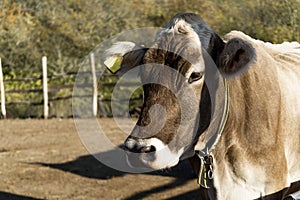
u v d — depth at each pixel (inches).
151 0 844.0
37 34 831.1
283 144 163.2
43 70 672.4
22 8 863.1
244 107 155.2
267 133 156.8
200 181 158.1
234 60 134.2
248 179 157.5
